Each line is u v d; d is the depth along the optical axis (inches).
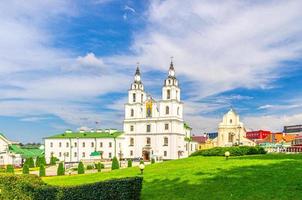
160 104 5767.7
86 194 988.6
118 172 1881.2
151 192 1180.5
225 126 6107.3
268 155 1929.1
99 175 1841.8
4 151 5374.0
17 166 4574.3
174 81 5797.2
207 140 7047.2
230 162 1605.6
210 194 1087.0
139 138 5846.5
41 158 4370.1
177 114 5787.4
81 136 6195.9
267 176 1215.6
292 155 1860.2
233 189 1106.7
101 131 6348.4
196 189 1151.6
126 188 984.3
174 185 1230.9
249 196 1030.4
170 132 5659.5
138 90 5969.5
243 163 1523.1
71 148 6171.3
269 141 6815.9
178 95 5851.4
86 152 6112.2
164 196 1120.8
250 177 1221.1
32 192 1047.0
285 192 1031.0
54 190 1011.9
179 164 1836.9
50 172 3459.6
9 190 1087.6
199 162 1802.4
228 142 6058.1
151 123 5797.2
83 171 2915.8
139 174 1577.3
